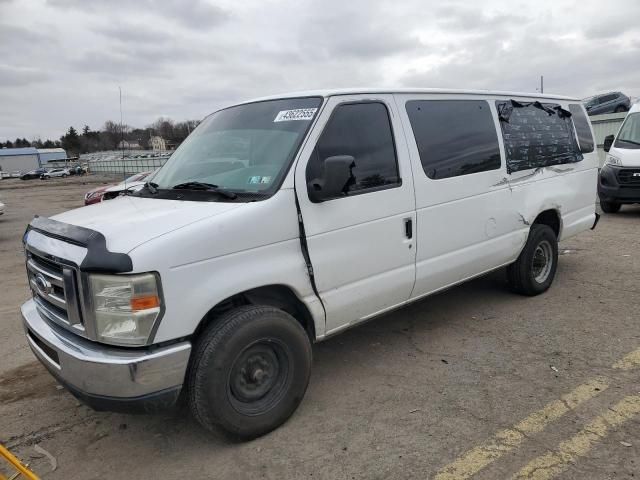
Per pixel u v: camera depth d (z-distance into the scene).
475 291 5.96
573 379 3.82
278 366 3.33
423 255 4.19
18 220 17.98
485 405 3.54
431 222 4.21
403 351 4.49
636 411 3.35
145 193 3.92
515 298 5.66
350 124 3.74
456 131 4.50
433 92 4.42
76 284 2.87
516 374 3.96
